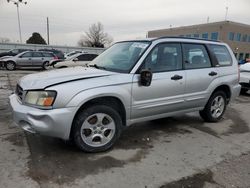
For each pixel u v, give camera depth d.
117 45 5.16
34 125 3.52
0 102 7.02
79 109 3.77
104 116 3.97
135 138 4.70
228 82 5.70
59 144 4.22
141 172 3.47
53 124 3.52
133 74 4.18
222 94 5.79
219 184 3.28
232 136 5.02
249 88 9.45
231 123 5.89
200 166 3.72
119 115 4.12
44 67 20.45
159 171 3.52
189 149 4.30
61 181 3.18
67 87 3.62
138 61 4.29
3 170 3.37
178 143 4.54
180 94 4.83
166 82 4.55
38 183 3.12
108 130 4.08
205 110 5.62
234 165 3.79
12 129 4.86
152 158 3.90
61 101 3.55
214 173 3.54
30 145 4.16
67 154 3.89
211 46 5.52
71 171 3.42
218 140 4.77
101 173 3.40
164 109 4.66
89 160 3.74
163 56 4.62
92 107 3.83
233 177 3.46
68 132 3.66
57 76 3.92
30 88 3.70
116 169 3.52
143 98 4.30
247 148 4.46
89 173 3.39
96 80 3.88
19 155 3.80
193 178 3.39
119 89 3.99
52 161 3.66
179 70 4.81
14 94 4.25
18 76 14.61
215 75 5.43
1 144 4.16
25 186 3.05
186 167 3.67
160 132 5.07
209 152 4.21
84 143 3.88
